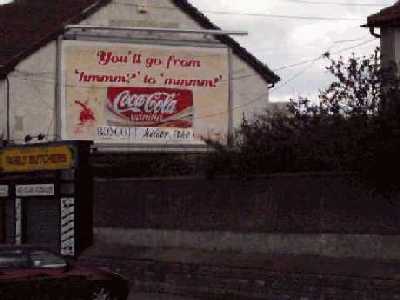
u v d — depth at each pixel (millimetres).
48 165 28406
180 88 40344
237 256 20406
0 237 30625
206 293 20828
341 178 18062
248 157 20484
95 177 29797
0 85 37438
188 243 22109
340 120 17844
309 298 18188
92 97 38844
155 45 39969
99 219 25859
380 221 17234
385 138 16734
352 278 17312
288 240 19297
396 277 16500
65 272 18016
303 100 22875
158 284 22391
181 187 22438
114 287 18703
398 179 16844
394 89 17078
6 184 30141
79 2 40750
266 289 19250
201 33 40344
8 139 37156
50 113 38250
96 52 38969
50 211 28500
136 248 23859
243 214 20531
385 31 25719
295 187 19203
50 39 38281
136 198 24141
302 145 19359
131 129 39344
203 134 40625
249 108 41938
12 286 17234
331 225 18281
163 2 41250
